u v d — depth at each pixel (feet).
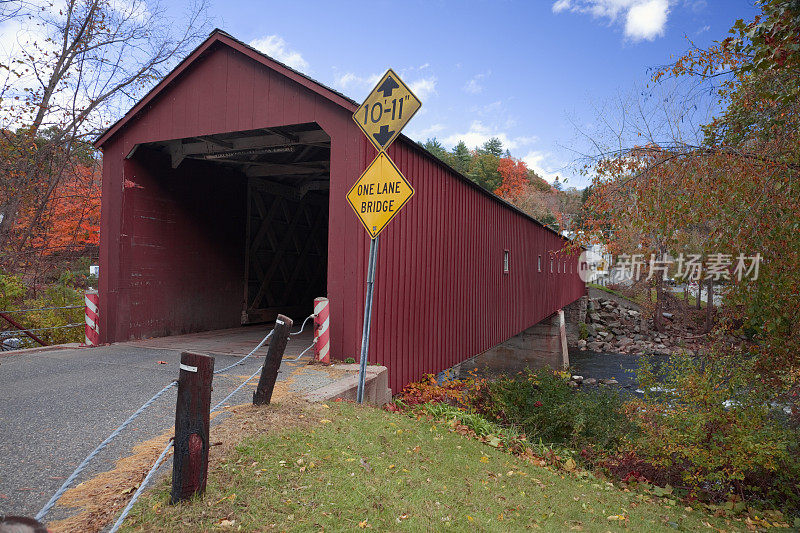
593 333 98.73
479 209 40.57
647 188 20.51
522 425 30.66
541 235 65.62
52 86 48.16
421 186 29.32
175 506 8.75
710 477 20.48
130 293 29.55
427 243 30.32
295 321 45.73
